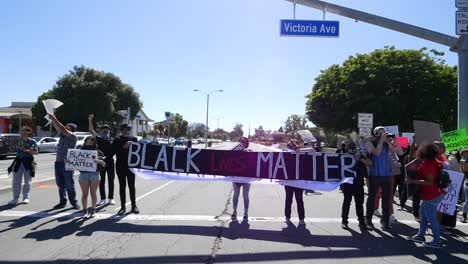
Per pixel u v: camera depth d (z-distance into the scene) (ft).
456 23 43.27
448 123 145.79
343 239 26.84
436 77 132.05
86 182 30.99
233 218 32.09
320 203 41.55
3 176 57.77
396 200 45.16
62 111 187.11
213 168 33.42
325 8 44.50
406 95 133.59
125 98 215.31
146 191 47.39
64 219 30.22
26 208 33.91
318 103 146.51
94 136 32.55
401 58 135.54
